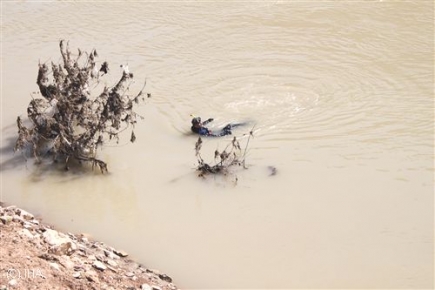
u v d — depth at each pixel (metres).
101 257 11.05
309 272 11.10
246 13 23.12
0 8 25.14
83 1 25.34
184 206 13.15
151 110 16.94
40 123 15.91
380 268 11.10
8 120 16.84
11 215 12.02
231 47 20.52
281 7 23.53
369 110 16.25
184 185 13.84
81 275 9.77
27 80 19.02
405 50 19.61
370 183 13.47
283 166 14.21
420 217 12.34
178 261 11.52
